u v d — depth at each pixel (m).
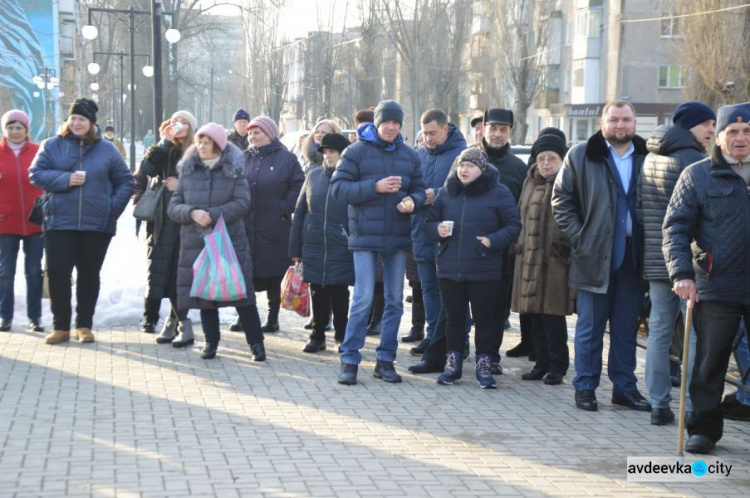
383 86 64.81
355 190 7.81
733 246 6.04
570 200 7.33
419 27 56.53
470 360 9.10
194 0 47.78
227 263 8.45
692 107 7.02
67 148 9.05
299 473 5.59
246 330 8.73
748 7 29.14
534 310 8.10
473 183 7.87
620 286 7.34
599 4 53.41
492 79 54.34
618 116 7.12
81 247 9.13
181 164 8.60
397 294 8.13
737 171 6.10
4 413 6.73
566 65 58.09
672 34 49.88
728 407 7.23
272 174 9.67
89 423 6.53
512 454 6.13
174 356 8.80
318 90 70.69
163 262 9.19
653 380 6.93
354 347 7.99
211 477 5.47
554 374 8.20
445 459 5.97
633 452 6.24
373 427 6.66
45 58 48.94
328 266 8.98
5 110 44.12
